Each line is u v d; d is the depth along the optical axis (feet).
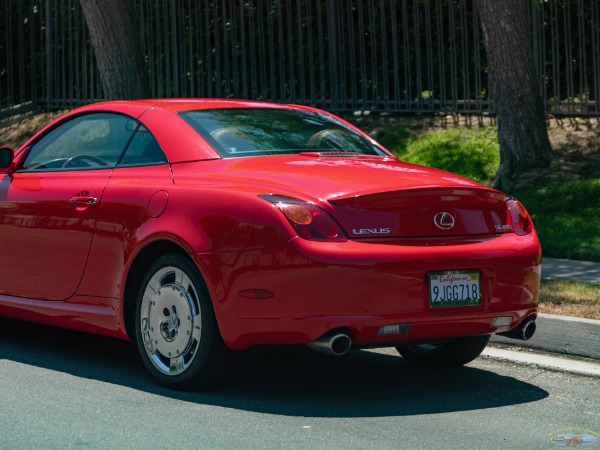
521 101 44.60
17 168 24.18
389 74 57.36
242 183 19.36
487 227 19.90
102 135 22.72
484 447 16.58
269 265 18.25
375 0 57.57
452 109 54.13
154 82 63.16
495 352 23.98
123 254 20.62
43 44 68.28
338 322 17.97
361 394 20.26
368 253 18.13
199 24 60.95
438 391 20.67
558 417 18.70
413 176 20.21
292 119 23.17
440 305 18.78
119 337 21.22
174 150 20.99
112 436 16.78
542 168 44.27
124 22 44.60
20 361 22.75
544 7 53.06
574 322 23.53
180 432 17.04
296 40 60.08
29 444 16.29
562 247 34.68
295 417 18.24
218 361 19.31
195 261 19.10
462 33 53.88
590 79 53.36
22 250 23.03
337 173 19.77
